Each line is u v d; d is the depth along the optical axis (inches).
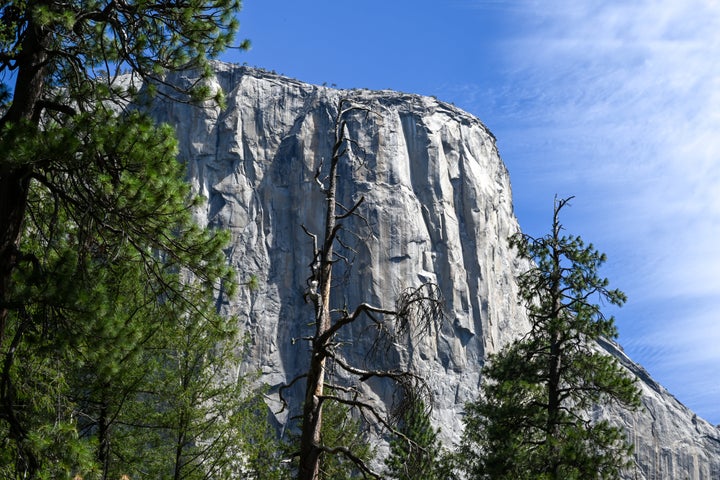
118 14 515.8
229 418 850.8
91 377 628.7
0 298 426.6
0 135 424.5
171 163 458.0
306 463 539.5
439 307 528.1
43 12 446.6
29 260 445.4
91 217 454.0
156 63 518.9
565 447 968.3
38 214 496.7
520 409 1020.5
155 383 780.0
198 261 487.8
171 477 816.3
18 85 469.1
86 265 451.2
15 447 439.2
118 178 447.2
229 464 858.1
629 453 983.6
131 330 458.3
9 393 427.5
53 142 416.5
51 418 466.6
